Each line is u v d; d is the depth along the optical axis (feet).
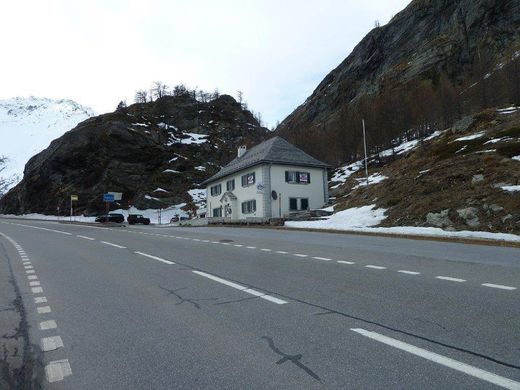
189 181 257.75
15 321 19.75
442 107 199.41
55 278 31.24
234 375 12.64
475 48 313.12
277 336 16.02
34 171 271.28
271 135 364.79
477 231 54.90
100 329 17.94
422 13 400.67
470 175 71.05
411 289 23.20
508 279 25.21
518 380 11.62
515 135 84.89
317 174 130.41
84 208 227.81
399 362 13.08
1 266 38.73
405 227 62.08
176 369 13.30
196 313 19.86
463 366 12.61
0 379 13.01
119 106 372.99
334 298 21.79
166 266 35.22
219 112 391.24
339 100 416.05
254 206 124.98
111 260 40.37
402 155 157.17
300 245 47.65
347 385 11.63
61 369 13.65
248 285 25.91
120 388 12.12
